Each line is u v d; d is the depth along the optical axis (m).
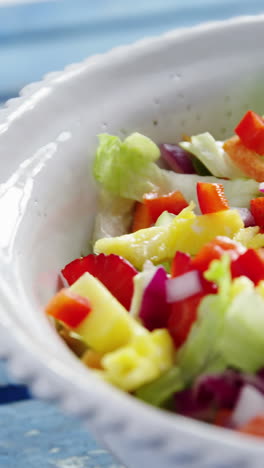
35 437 0.34
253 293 0.28
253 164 0.36
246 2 0.66
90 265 0.32
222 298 0.28
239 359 0.27
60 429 0.35
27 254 0.31
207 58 0.38
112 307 0.29
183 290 0.29
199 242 0.33
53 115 0.35
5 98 0.56
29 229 0.32
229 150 0.37
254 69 0.39
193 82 0.38
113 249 0.33
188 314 0.29
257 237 0.33
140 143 0.36
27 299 0.29
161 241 0.33
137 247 0.33
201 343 0.28
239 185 0.36
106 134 0.35
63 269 0.33
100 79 0.36
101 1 0.66
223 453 0.22
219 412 0.27
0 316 0.26
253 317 0.27
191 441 0.22
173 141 0.38
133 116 0.37
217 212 0.33
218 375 0.27
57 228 0.34
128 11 0.65
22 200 0.32
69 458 0.33
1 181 0.32
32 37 0.63
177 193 0.36
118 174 0.36
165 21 0.64
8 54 0.61
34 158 0.33
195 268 0.30
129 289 0.32
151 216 0.36
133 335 0.28
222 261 0.28
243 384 0.27
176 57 0.38
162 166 0.38
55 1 0.65
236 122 0.39
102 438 0.28
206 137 0.37
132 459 0.27
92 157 0.35
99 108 0.36
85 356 0.29
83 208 0.35
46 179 0.33
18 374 0.25
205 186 0.34
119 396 0.24
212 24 0.39
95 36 0.63
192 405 0.27
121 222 0.36
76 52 0.61
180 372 0.28
